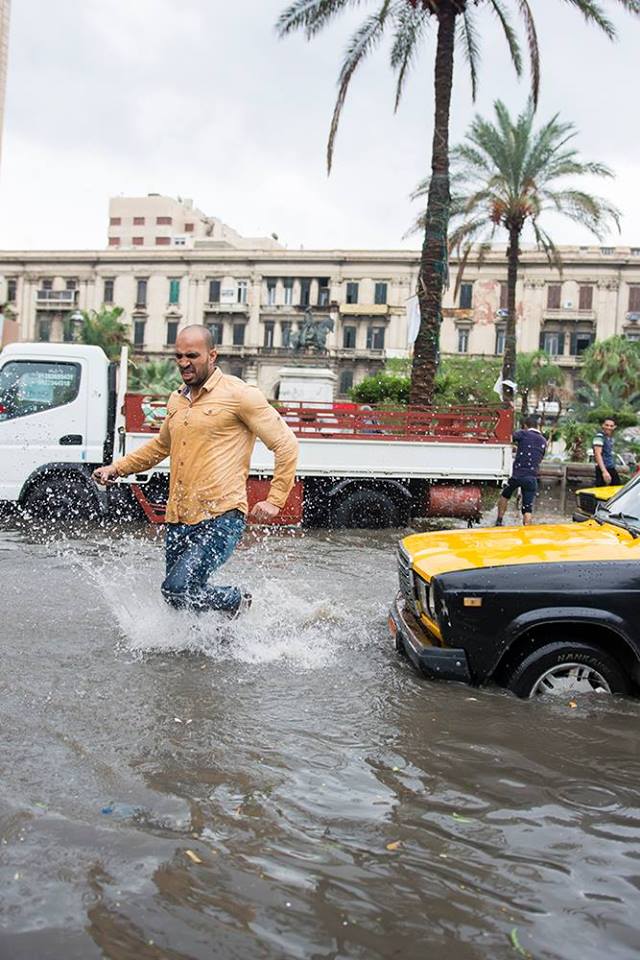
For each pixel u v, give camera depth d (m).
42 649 5.02
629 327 64.69
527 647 4.43
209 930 2.34
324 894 2.55
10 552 8.62
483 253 41.25
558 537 5.00
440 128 18.58
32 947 2.23
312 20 19.44
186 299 70.38
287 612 6.25
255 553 9.21
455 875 2.69
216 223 86.75
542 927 2.43
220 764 3.46
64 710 3.99
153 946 2.26
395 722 4.00
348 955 2.27
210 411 5.05
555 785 3.39
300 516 11.67
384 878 2.65
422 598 4.74
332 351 67.69
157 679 4.53
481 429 12.16
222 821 2.97
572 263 65.12
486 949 2.32
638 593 4.30
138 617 5.72
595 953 2.32
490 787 3.35
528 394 54.94
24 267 72.56
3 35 26.61
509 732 3.91
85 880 2.55
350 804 3.15
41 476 10.98
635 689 4.40
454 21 18.70
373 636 5.66
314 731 3.86
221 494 5.11
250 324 69.56
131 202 80.19
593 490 10.45
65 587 6.82
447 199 18.66
